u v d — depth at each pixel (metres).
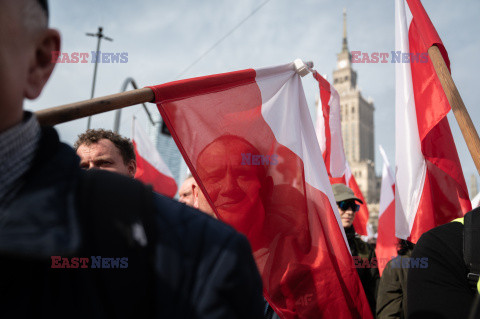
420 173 2.83
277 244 2.22
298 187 2.31
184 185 3.39
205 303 0.67
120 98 1.30
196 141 2.01
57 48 0.69
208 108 2.08
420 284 1.28
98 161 2.34
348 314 2.23
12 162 0.60
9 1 0.58
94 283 0.62
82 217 0.64
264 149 2.27
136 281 0.64
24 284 0.57
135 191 0.73
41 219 0.58
